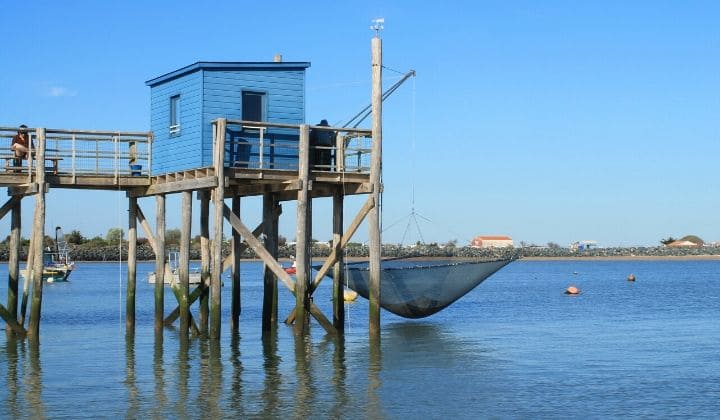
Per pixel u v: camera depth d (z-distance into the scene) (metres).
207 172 29.16
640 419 20.31
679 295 65.44
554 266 166.50
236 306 33.72
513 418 20.27
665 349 31.30
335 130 29.80
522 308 51.22
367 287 36.41
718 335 35.88
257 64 30.92
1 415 20.12
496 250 92.50
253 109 30.98
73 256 137.25
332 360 27.53
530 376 25.38
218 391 22.66
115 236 149.88
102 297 59.47
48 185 29.84
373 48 29.80
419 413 20.56
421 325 39.12
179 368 25.89
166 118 32.16
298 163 31.25
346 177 29.95
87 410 20.59
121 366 26.27
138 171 31.70
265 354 28.44
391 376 25.05
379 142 29.88
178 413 20.31
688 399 22.39
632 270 138.00
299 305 30.08
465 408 21.16
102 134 30.94
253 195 33.56
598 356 29.38
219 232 29.05
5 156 30.08
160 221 32.03
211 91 30.33
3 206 32.09
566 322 41.56
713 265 167.00
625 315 46.19
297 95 31.52
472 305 54.00
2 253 123.56
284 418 19.91
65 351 29.14
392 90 35.34
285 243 115.69
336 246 30.91
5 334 33.44
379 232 30.31
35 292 30.22
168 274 33.38
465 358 28.55
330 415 20.20
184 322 30.77
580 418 20.34
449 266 36.53
